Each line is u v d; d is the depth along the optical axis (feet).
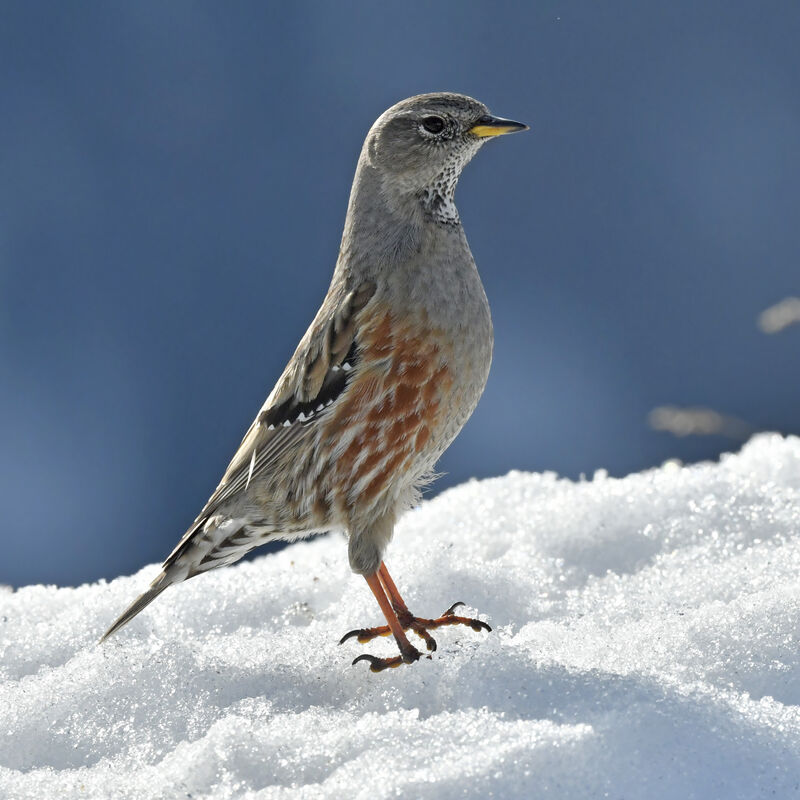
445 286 19.22
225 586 21.39
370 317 18.98
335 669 17.44
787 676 15.78
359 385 18.95
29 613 21.25
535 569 20.98
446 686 15.71
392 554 22.34
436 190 19.74
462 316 19.26
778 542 20.62
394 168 19.57
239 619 20.52
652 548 21.31
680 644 16.55
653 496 22.44
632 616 18.47
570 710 14.46
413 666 16.11
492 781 13.05
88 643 19.72
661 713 13.85
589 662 16.52
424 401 19.10
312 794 13.33
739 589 18.75
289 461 19.42
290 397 19.42
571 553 21.59
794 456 23.75
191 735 15.97
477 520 23.29
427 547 21.91
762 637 16.38
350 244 19.80
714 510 21.75
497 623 19.27
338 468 19.21
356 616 19.79
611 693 14.61
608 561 21.29
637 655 16.55
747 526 21.24
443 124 19.75
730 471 23.32
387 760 13.85
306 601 20.90
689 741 13.43
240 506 19.83
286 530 19.85
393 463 19.25
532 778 13.07
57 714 16.35
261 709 16.29
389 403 18.99
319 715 15.90
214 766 14.34
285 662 17.62
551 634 17.90
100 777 14.87
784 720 13.96
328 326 19.29
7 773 15.08
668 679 14.90
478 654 15.71
